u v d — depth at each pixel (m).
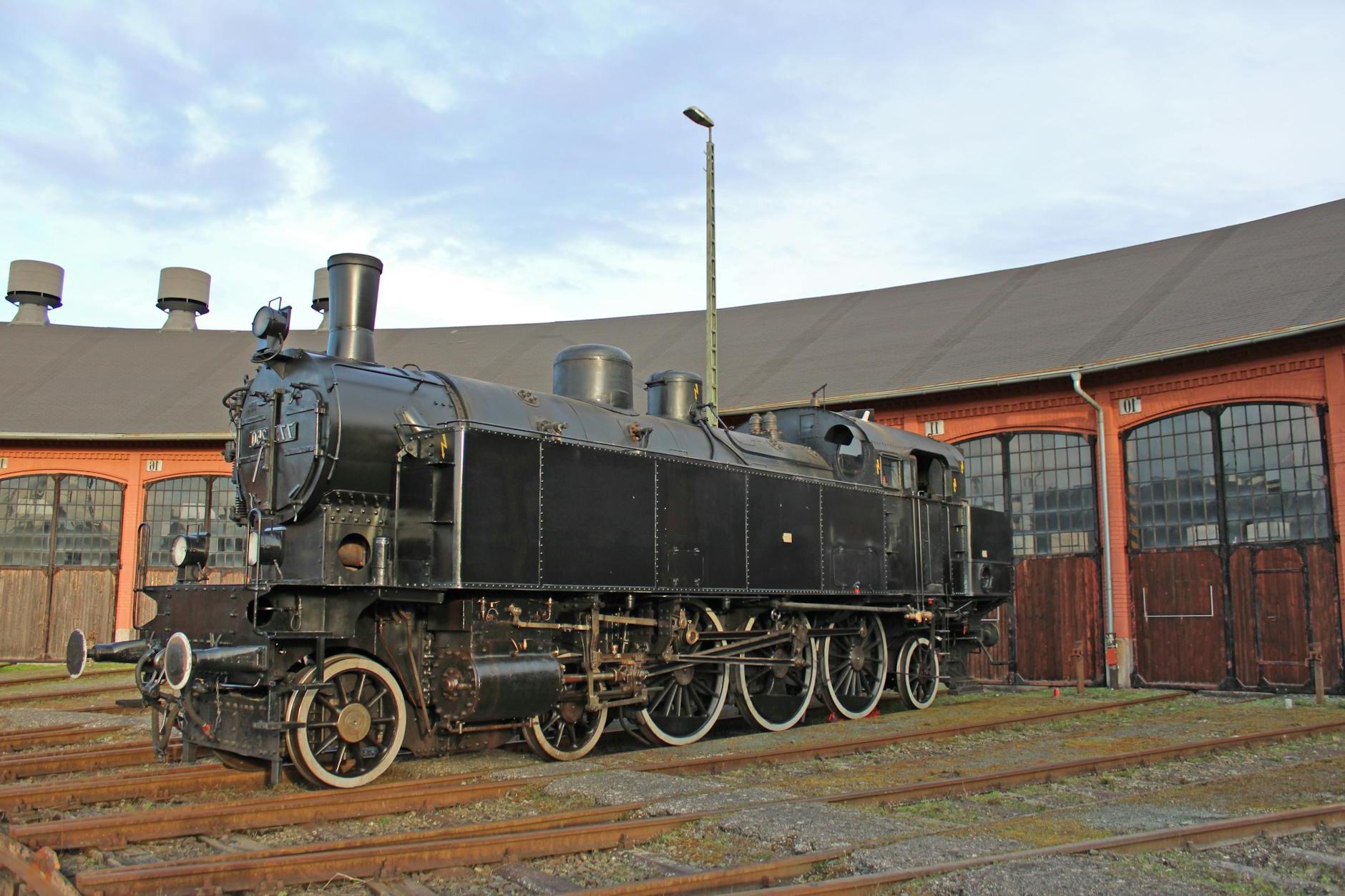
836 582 11.53
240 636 7.10
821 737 9.80
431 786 7.04
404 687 7.91
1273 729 10.39
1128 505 16.31
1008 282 21.78
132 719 11.45
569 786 7.10
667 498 9.60
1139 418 16.22
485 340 25.48
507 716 7.85
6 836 5.52
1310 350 14.44
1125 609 16.16
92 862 5.30
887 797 6.78
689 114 14.66
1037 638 17.09
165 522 21.61
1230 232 19.70
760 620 11.09
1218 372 15.38
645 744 9.81
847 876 5.04
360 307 8.77
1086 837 5.73
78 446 21.56
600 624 9.01
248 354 25.25
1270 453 14.91
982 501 17.77
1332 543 14.20
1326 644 14.20
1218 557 15.32
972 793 7.15
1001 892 4.58
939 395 17.86
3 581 21.39
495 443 8.04
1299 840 5.79
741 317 24.75
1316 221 18.30
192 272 28.69
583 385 10.29
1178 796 7.00
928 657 13.22
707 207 14.65
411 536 7.98
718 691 10.05
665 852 5.56
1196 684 15.40
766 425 12.31
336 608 7.41
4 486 21.62
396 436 8.15
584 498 8.76
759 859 5.39
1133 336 16.55
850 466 12.36
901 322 21.38
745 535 10.41
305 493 7.75
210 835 5.81
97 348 25.56
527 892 4.93
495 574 7.87
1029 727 10.91
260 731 6.98
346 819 6.23
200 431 21.06
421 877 5.07
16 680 16.20
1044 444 17.27
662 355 22.78
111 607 21.31
